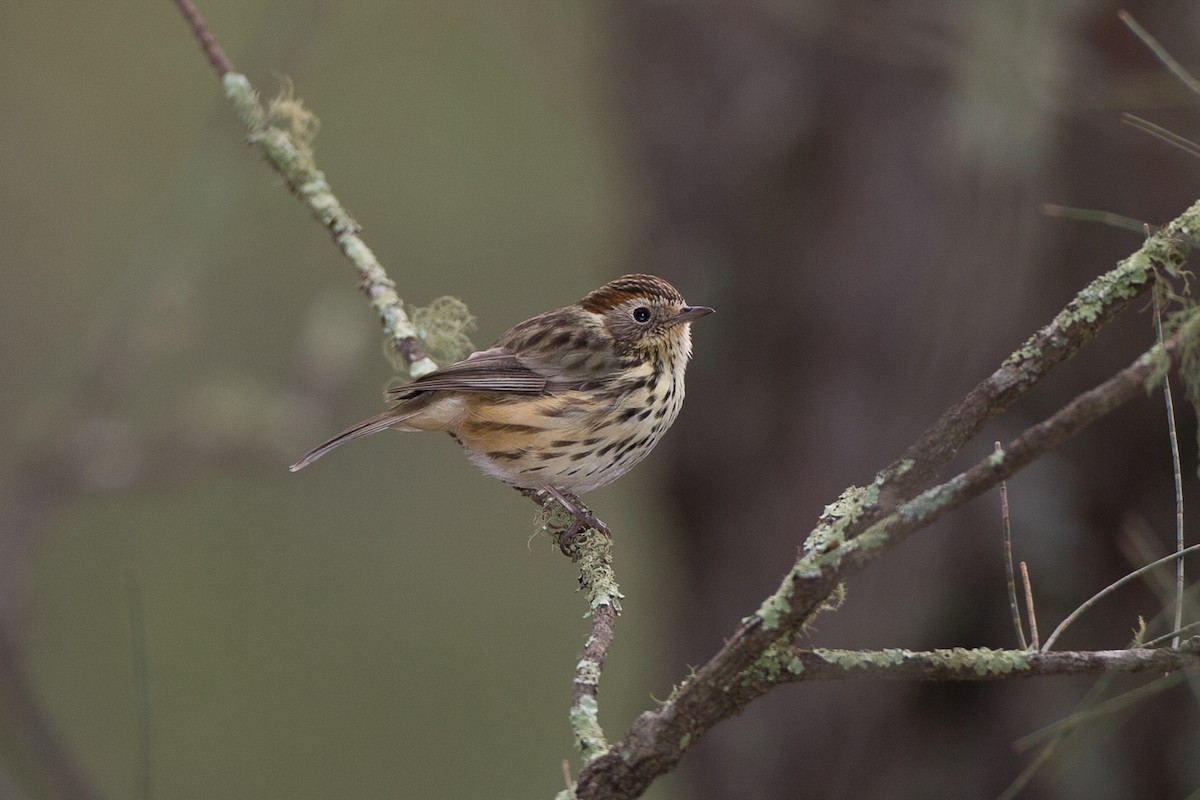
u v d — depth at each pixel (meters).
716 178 12.80
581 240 17.44
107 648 18.55
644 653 16.83
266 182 17.50
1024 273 11.43
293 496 19.53
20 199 17.88
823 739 12.01
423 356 9.78
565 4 13.98
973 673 5.73
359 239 9.90
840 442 12.33
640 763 6.04
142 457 12.46
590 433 10.57
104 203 17.98
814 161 12.45
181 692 18.39
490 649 19.14
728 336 12.81
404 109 15.84
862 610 11.52
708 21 12.73
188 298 12.88
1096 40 10.88
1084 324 5.30
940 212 12.02
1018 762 11.19
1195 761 10.74
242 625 18.91
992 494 11.16
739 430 12.80
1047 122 10.96
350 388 18.02
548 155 16.47
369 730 18.52
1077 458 11.05
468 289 17.70
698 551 13.21
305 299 17.62
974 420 5.39
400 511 19.70
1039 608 11.09
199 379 15.16
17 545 11.98
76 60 17.56
